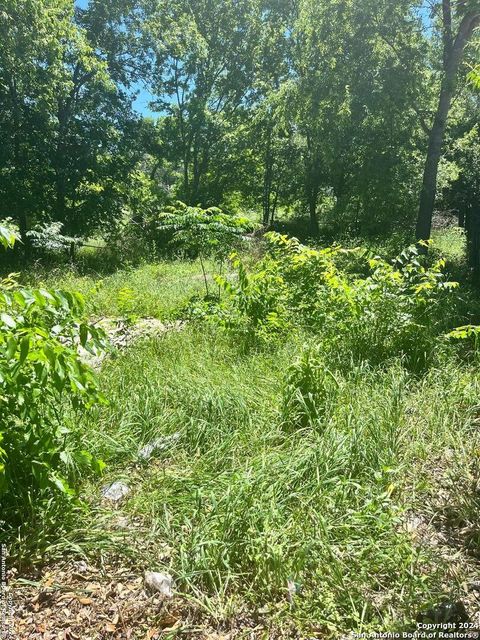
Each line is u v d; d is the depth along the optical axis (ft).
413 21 44.50
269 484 9.77
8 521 8.66
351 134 52.70
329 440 10.98
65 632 7.00
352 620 7.17
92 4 58.44
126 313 23.82
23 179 50.47
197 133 71.97
